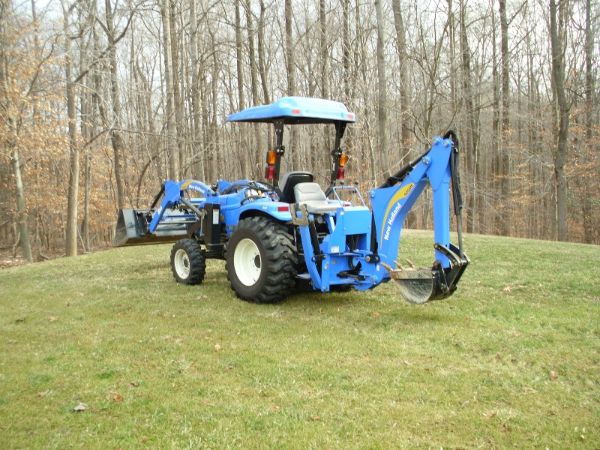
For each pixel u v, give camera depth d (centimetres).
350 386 416
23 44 1764
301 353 490
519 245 1054
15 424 366
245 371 450
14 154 1798
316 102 688
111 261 1099
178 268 835
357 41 1653
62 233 3369
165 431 353
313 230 635
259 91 2455
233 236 701
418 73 1959
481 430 350
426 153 550
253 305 671
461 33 1764
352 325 577
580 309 613
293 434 346
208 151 2173
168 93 1711
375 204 604
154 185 2803
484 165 3030
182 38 1970
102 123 2130
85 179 2481
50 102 1916
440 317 596
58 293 792
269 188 717
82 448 335
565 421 362
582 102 2423
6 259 2566
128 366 468
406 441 337
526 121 2517
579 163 2312
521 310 614
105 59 1823
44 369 465
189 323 596
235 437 343
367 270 617
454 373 439
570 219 2664
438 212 539
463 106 1708
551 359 466
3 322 632
